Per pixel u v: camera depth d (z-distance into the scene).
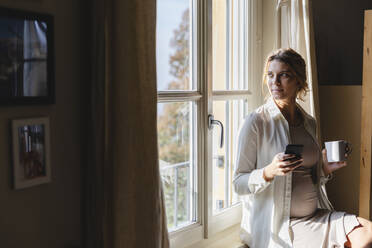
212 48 2.20
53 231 1.38
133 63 1.34
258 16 2.55
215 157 2.32
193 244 2.12
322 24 2.79
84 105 1.46
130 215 1.35
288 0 2.39
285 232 1.91
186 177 2.07
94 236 1.44
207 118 2.12
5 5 1.20
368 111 2.24
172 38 1.92
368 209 2.27
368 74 2.23
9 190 1.25
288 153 1.75
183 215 2.08
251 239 2.06
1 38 1.18
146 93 1.38
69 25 1.39
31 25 1.26
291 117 2.05
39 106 1.31
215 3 2.25
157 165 1.42
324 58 2.79
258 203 2.00
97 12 1.35
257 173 1.85
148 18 1.37
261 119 1.99
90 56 1.41
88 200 1.45
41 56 1.29
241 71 2.49
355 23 2.65
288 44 2.42
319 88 2.80
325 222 1.93
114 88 1.33
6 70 1.20
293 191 1.95
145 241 1.38
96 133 1.39
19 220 1.28
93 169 1.42
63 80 1.38
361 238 1.79
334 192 2.78
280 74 1.96
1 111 1.21
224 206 2.42
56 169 1.38
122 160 1.33
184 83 2.02
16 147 1.24
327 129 2.78
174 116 1.96
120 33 1.31
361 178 2.29
